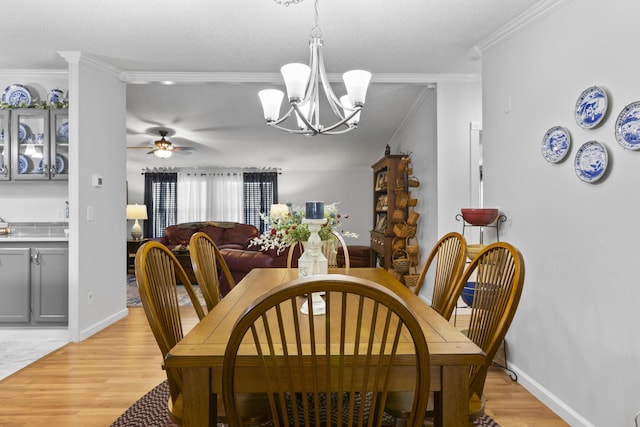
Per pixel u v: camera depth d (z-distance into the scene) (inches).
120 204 150.3
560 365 85.9
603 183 75.4
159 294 57.1
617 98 72.6
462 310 158.7
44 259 128.7
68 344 124.1
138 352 117.3
